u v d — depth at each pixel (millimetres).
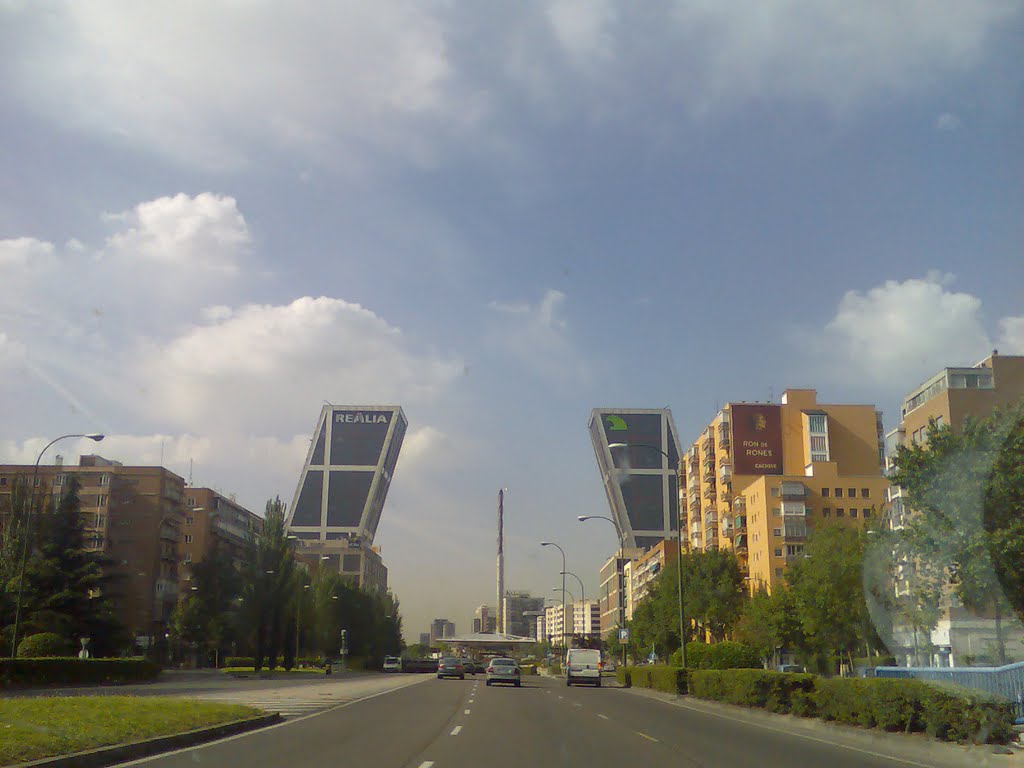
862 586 44219
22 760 13094
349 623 112625
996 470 22375
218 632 92500
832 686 23859
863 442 110062
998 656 26328
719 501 114312
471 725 23547
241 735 19969
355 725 23047
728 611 71000
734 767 15320
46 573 70000
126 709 21125
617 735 21219
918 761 16844
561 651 117188
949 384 66750
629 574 168125
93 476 99000
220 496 123188
